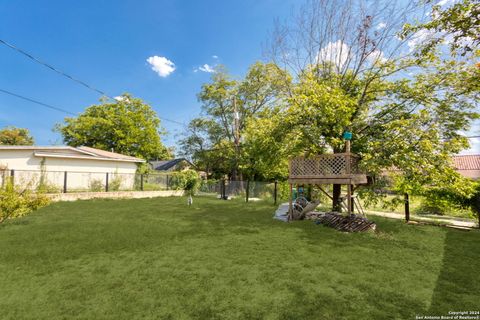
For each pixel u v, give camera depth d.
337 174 7.51
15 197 6.89
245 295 2.99
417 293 3.07
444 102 7.95
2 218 6.74
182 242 5.40
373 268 3.93
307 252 4.76
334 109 8.10
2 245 5.00
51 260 4.16
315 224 7.67
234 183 19.86
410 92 8.40
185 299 2.88
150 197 16.48
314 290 3.13
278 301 2.85
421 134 7.02
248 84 25.16
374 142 7.81
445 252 4.82
